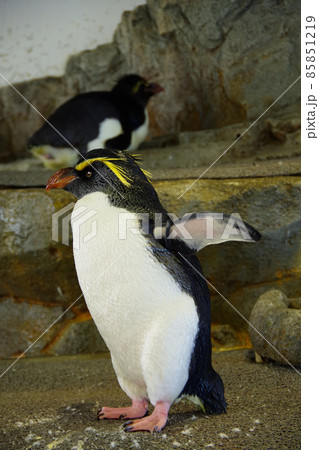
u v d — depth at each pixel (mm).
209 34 6348
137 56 7031
